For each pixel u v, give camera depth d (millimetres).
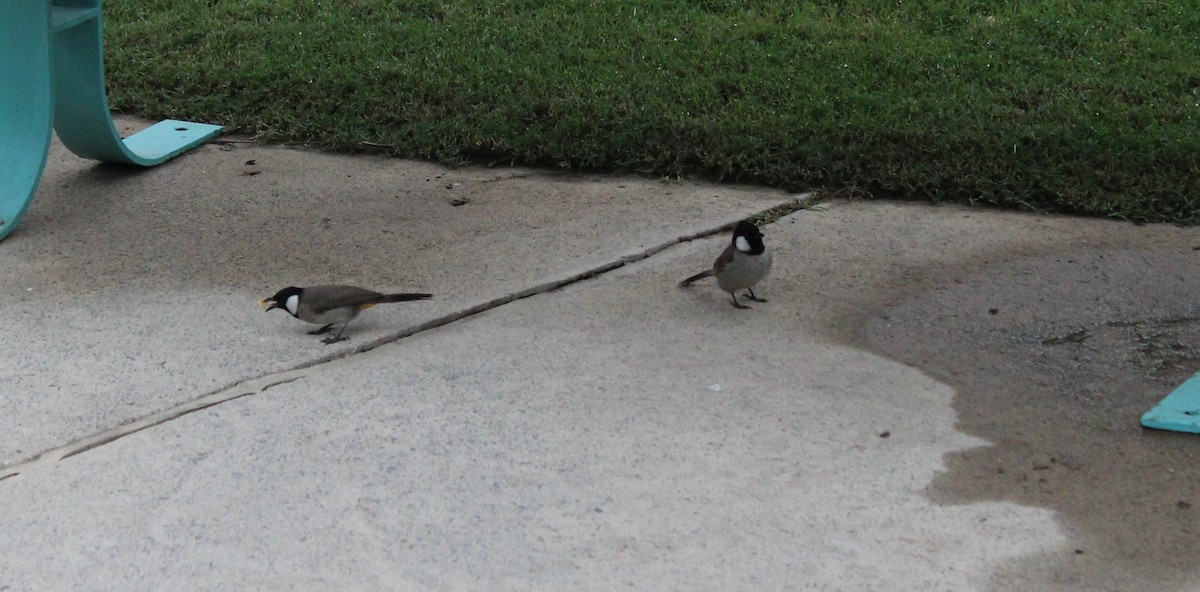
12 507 4602
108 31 11375
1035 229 7582
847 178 8281
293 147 9227
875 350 5984
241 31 11266
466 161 8875
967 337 6133
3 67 7523
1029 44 10484
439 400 5426
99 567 4254
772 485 4770
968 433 5191
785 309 6453
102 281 6770
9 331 6074
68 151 9039
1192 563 4270
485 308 6453
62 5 7898
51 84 7504
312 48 10844
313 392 5492
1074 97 9305
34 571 4230
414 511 4582
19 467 4875
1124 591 4117
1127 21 10883
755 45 10625
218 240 7418
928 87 9625
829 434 5164
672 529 4477
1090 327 6234
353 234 7504
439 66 10297
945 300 6551
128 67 10617
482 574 4215
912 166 8281
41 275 6848
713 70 10062
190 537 4426
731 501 4656
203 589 4137
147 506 4609
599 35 10953
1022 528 4488
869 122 8852
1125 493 4719
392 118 9484
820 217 7777
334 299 5809
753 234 6062
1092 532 4461
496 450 5004
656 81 9820
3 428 5148
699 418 5289
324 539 4414
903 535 4449
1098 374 5750
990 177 8133
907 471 4879
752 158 8445
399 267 6992
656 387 5570
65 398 5406
